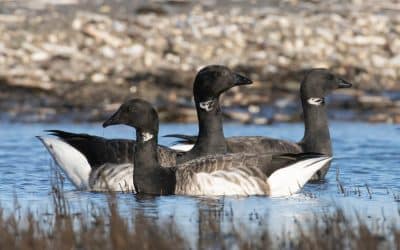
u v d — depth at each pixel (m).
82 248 10.74
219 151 15.36
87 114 24.94
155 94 26.45
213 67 15.32
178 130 22.56
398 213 12.84
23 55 28.62
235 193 14.10
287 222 12.24
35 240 10.85
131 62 28.66
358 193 14.76
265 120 24.27
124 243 10.54
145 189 14.31
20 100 25.86
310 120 16.92
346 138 21.19
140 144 14.37
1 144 20.14
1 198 14.41
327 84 16.88
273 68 28.48
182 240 10.72
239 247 10.59
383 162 18.05
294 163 14.28
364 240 10.59
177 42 30.02
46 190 15.11
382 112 25.28
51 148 15.24
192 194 14.16
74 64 28.31
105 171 14.78
